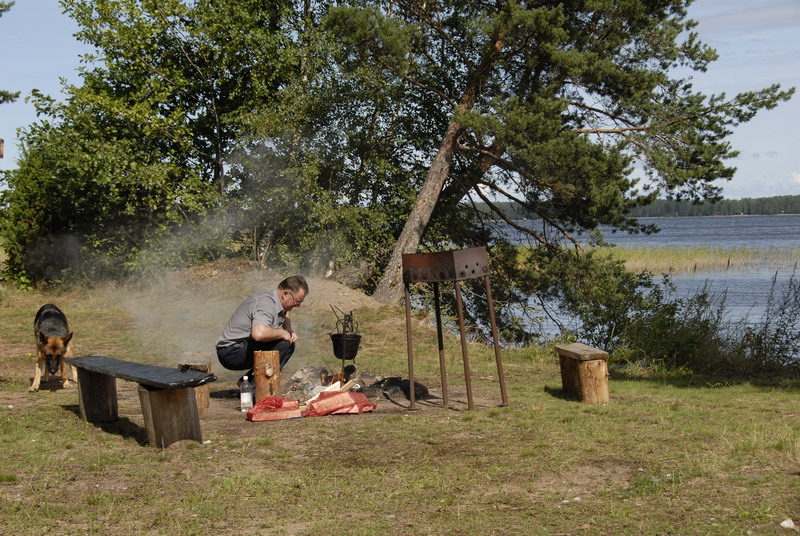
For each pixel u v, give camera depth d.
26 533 3.94
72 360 6.87
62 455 5.60
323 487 4.80
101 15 22.61
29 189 22.94
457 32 21.62
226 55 22.80
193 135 23.69
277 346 7.92
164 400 5.82
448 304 21.66
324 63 22.92
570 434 6.14
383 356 12.09
